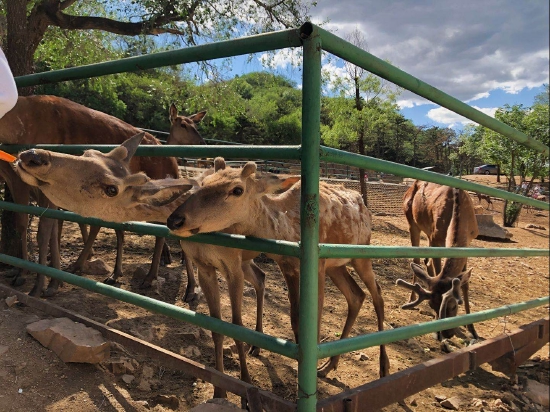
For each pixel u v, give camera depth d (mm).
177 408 3199
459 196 6016
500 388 4504
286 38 2295
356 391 2670
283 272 3832
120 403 3021
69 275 3723
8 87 2596
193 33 8609
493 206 23391
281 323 5316
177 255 8195
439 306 5027
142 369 3553
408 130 56500
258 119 37281
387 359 4371
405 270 8812
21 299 4070
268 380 3963
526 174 18609
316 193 2291
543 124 17703
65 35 9211
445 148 58438
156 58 2986
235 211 2959
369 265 4668
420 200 7160
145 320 4676
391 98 16547
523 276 9336
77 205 2762
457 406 3988
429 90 3049
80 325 3564
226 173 2994
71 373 3184
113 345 3721
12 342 3354
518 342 4336
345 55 2412
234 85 10773
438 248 3332
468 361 3598
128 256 7359
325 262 3961
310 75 2219
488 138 19094
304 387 2283
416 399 4078
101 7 9234
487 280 8656
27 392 2895
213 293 3551
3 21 6824
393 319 5996
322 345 2363
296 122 40688
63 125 5105
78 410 2850
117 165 2875
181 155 2924
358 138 17203
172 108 8570
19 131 4738
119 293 3311
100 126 5434
